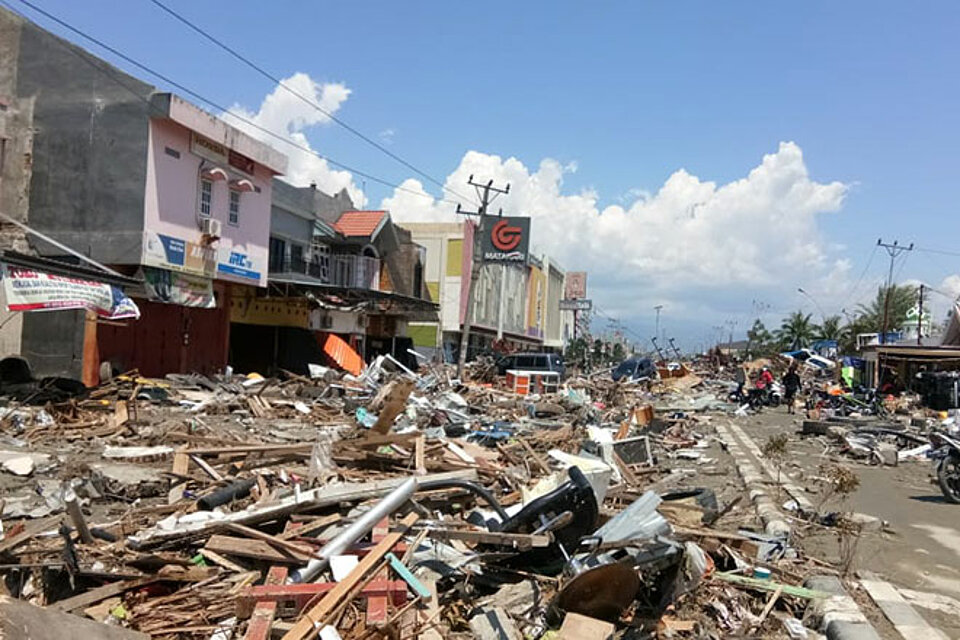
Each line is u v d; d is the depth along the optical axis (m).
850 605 5.58
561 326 80.62
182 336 20.89
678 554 5.29
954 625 5.50
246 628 4.43
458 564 5.64
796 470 13.12
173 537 5.62
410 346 37.34
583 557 5.41
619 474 10.23
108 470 8.23
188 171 19.30
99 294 13.57
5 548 5.22
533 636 4.85
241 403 16.05
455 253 44.12
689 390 35.47
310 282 24.83
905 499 10.70
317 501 6.42
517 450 11.91
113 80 17.98
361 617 4.58
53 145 18.33
